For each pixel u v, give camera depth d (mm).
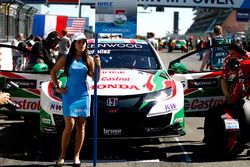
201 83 7238
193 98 7203
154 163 5961
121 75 6715
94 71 5672
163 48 75250
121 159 6176
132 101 6051
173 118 6148
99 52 7531
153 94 6211
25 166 5816
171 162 6016
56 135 6102
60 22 19719
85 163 5953
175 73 7371
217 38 9992
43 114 6207
